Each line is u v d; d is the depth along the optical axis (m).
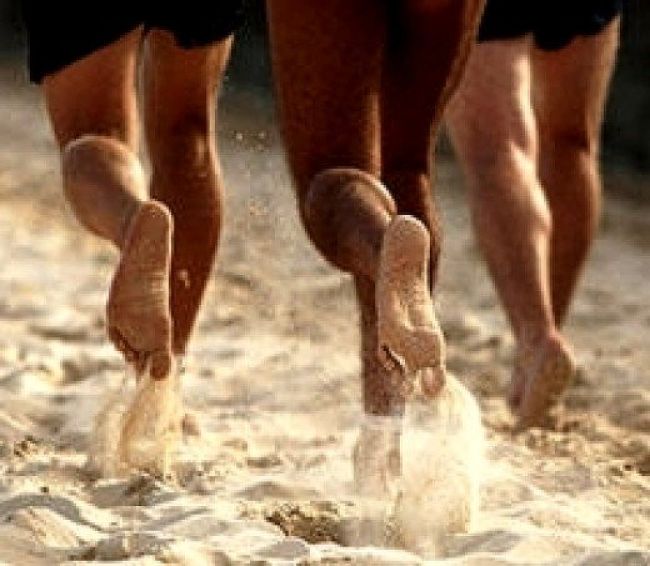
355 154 11.29
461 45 11.58
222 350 18.48
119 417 12.32
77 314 20.59
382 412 11.30
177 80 12.22
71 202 12.01
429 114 11.66
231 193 28.83
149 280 11.34
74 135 12.20
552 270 15.55
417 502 10.79
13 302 21.06
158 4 11.86
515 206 14.82
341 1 11.15
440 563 10.23
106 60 12.06
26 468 12.40
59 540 10.63
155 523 11.09
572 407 16.52
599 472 13.03
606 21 14.79
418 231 10.45
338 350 18.97
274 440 13.94
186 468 12.40
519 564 10.26
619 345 21.47
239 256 25.19
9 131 41.03
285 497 11.82
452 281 26.12
